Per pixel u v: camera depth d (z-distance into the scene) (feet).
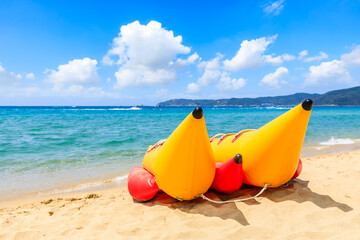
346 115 131.44
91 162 25.44
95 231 10.14
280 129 10.84
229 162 11.48
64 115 129.29
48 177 20.34
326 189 13.20
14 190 17.26
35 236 10.03
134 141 38.29
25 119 91.97
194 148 10.23
